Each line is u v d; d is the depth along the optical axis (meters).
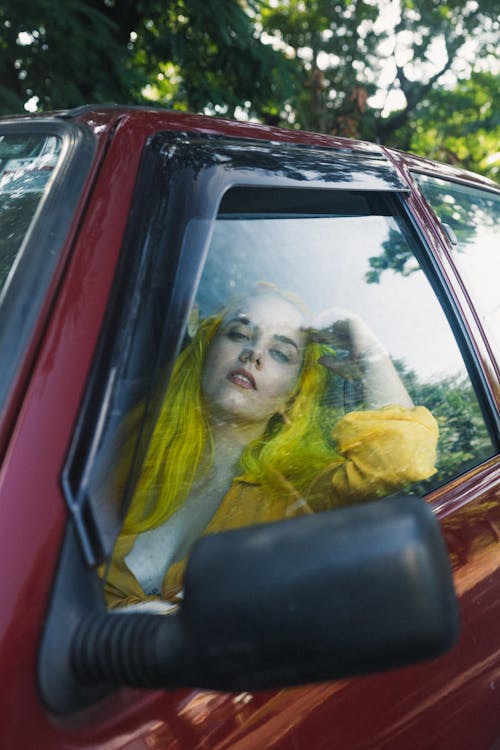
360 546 0.97
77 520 1.13
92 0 8.49
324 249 1.80
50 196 1.39
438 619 0.97
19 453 1.14
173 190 1.45
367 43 16.03
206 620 0.95
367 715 1.43
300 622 0.94
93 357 1.23
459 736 1.64
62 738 1.05
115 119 1.57
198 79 9.56
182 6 8.89
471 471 1.99
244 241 1.61
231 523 1.46
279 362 1.61
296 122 14.83
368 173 2.01
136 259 1.34
